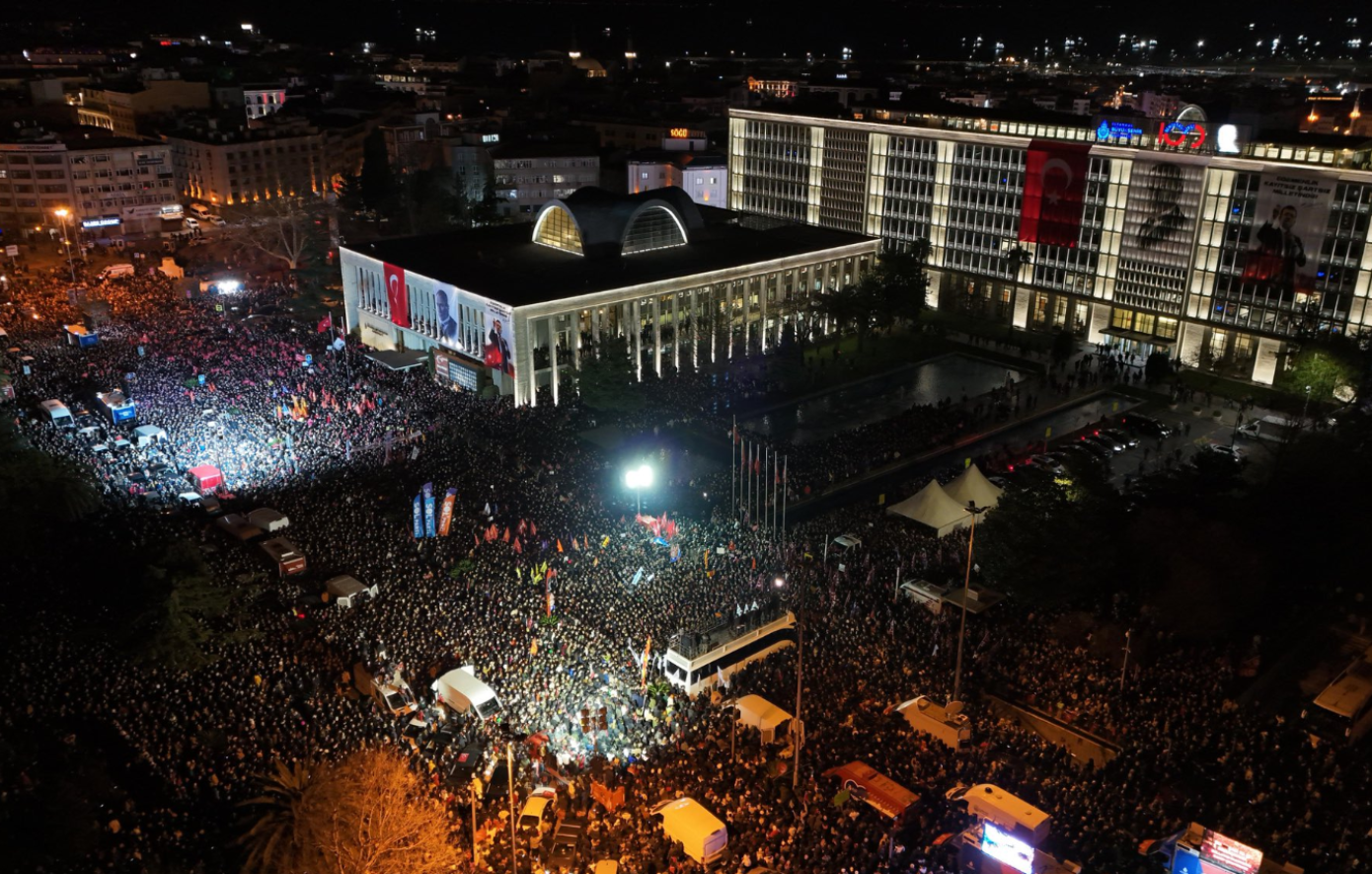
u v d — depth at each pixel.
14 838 50.12
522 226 171.62
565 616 76.12
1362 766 60.31
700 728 64.81
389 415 119.19
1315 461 89.44
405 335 151.50
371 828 50.09
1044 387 138.38
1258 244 132.88
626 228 149.62
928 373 145.50
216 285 172.25
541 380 131.75
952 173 168.38
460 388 134.25
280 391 125.12
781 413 129.75
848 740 62.00
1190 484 92.38
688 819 52.75
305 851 49.75
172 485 98.94
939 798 57.25
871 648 72.69
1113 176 146.75
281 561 82.31
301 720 62.88
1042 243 158.12
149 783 57.41
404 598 77.88
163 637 68.94
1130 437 117.00
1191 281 141.50
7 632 72.19
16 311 156.62
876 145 179.25
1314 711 67.69
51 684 65.75
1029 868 49.19
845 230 188.50
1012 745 62.25
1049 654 72.94
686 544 89.19
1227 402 131.75
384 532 89.31
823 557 87.25
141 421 114.25
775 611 75.25
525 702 66.56
